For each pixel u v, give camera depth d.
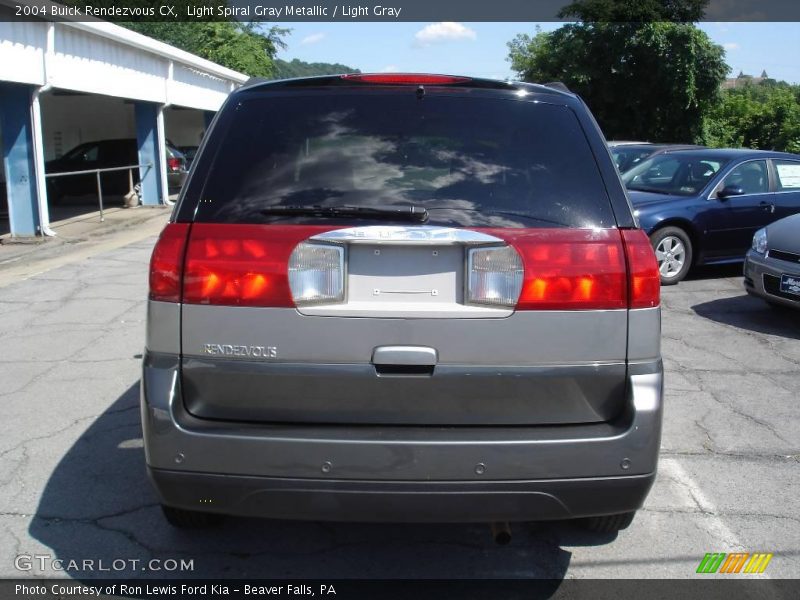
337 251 2.63
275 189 2.74
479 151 2.83
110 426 4.69
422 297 2.65
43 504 3.73
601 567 3.25
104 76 14.52
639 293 2.69
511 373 2.65
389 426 2.68
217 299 2.64
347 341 2.63
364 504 2.62
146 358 2.72
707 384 5.61
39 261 10.52
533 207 2.73
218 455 2.60
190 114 28.25
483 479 2.59
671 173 9.99
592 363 2.68
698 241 9.23
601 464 2.62
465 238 2.63
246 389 2.66
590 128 2.92
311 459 2.58
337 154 2.81
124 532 3.49
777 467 4.24
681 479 4.08
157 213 16.62
